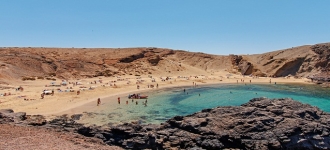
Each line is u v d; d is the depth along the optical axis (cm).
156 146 2722
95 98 5934
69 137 2575
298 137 2770
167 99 6197
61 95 6019
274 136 2738
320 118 3109
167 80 10062
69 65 10175
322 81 10069
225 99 6356
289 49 14575
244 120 2942
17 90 6350
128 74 10862
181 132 2897
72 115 4234
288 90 8156
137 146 2697
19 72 8306
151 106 5272
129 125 2991
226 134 2764
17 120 3100
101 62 11388
